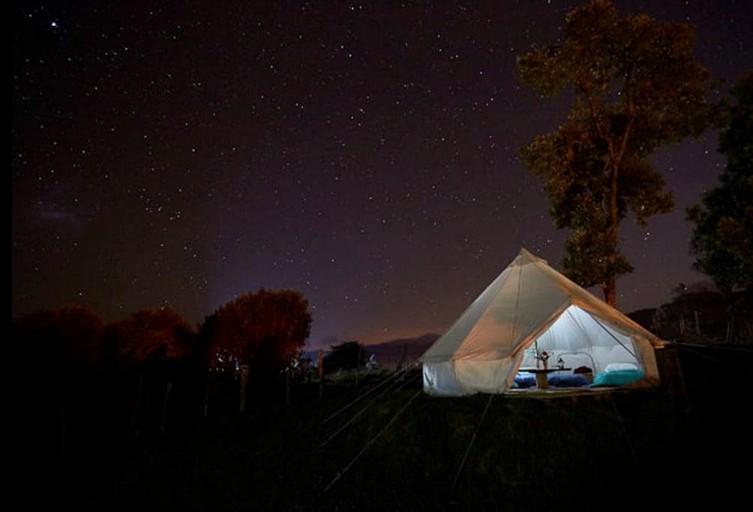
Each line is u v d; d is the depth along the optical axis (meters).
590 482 5.19
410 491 5.49
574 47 14.44
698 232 14.74
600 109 15.30
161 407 10.40
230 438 8.56
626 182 15.65
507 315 8.69
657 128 14.79
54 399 8.94
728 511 4.42
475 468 5.79
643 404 7.12
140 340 15.41
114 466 7.52
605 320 8.56
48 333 13.48
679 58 14.12
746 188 13.45
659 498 4.71
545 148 15.18
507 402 7.59
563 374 10.11
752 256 12.89
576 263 14.53
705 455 5.12
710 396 7.06
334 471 6.28
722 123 14.02
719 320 15.55
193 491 6.25
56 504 6.17
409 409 8.00
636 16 14.33
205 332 15.62
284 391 12.75
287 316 17.88
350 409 8.94
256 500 5.77
